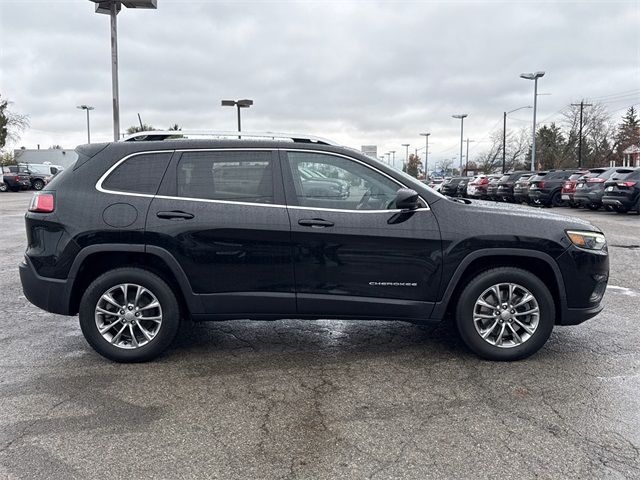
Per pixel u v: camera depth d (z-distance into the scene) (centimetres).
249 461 291
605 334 511
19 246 1091
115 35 1416
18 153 6000
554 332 517
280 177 427
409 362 439
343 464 288
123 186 428
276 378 406
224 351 467
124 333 435
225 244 419
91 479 274
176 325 434
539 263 436
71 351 466
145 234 417
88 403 362
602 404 359
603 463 288
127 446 307
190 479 275
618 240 1186
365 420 338
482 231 421
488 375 410
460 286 438
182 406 358
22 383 396
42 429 326
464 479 274
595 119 6725
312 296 425
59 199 427
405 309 429
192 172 430
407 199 404
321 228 419
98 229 417
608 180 1827
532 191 2361
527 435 318
